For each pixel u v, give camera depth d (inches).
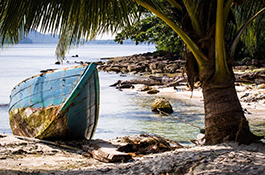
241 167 156.6
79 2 187.8
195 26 220.7
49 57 2719.0
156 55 1804.9
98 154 248.2
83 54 3742.6
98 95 336.2
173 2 235.6
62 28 189.3
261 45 1107.3
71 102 306.7
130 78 1175.0
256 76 833.5
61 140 327.3
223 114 215.0
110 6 194.9
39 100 336.8
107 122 480.4
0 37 185.5
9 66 1692.9
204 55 217.3
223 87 216.8
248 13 263.4
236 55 1261.1
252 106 543.8
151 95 746.8
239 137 204.2
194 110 560.1
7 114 569.9
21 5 183.5
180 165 174.1
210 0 218.5
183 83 904.9
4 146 263.4
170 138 380.5
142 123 470.6
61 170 198.7
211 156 179.0
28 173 186.1
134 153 254.8
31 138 318.3
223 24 212.8
